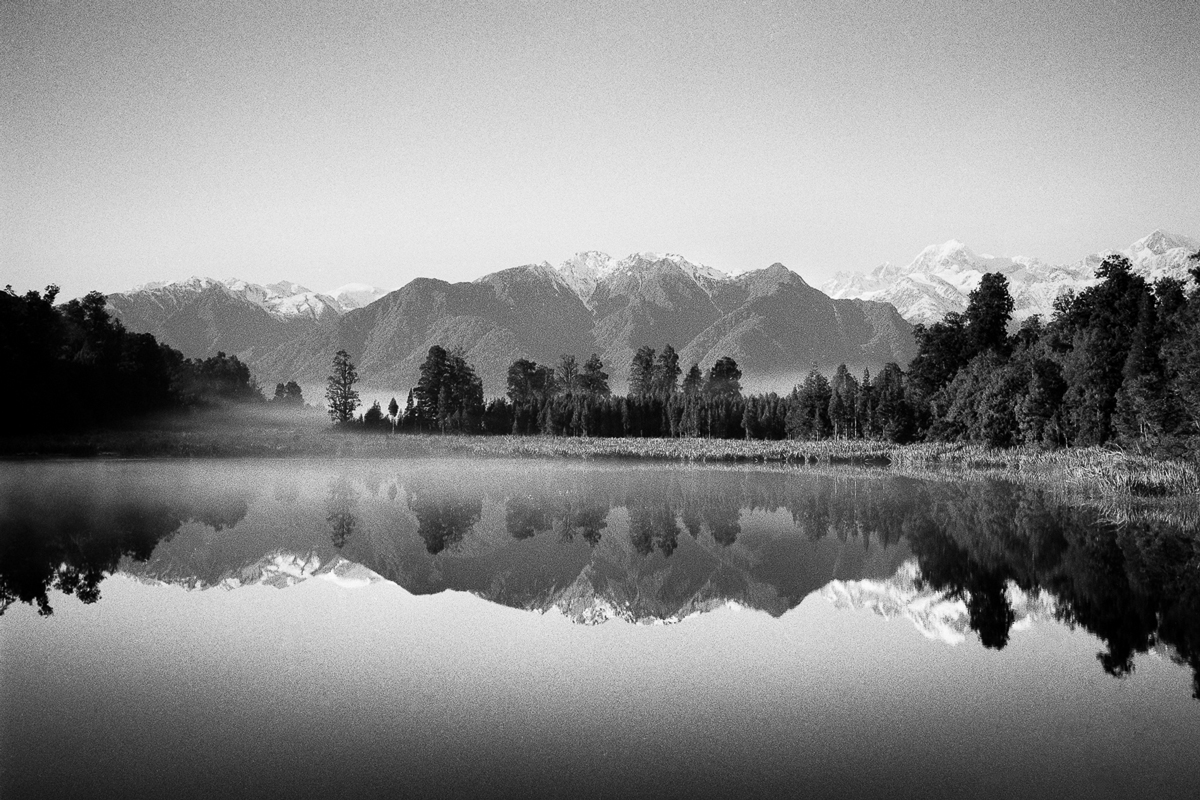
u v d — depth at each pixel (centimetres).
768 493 5694
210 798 1377
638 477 6994
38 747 1570
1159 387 6116
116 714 1730
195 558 3341
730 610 2598
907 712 1752
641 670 2023
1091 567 3141
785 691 1873
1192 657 2092
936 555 3403
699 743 1595
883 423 11156
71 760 1513
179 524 4147
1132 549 3462
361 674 1983
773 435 13800
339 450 10506
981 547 3559
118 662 2062
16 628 2364
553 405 14675
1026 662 2066
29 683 1908
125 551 3453
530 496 5488
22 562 3231
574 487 6112
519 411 14500
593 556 3434
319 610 2588
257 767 1488
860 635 2314
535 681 1938
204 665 2041
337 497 5356
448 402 15775
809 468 8256
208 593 2788
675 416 14438
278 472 7206
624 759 1525
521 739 1612
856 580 2984
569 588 2883
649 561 3331
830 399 12706
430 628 2389
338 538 3822
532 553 3503
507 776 1459
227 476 6725
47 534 3828
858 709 1766
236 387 18850
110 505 4788
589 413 14175
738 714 1738
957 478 6938
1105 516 4391
